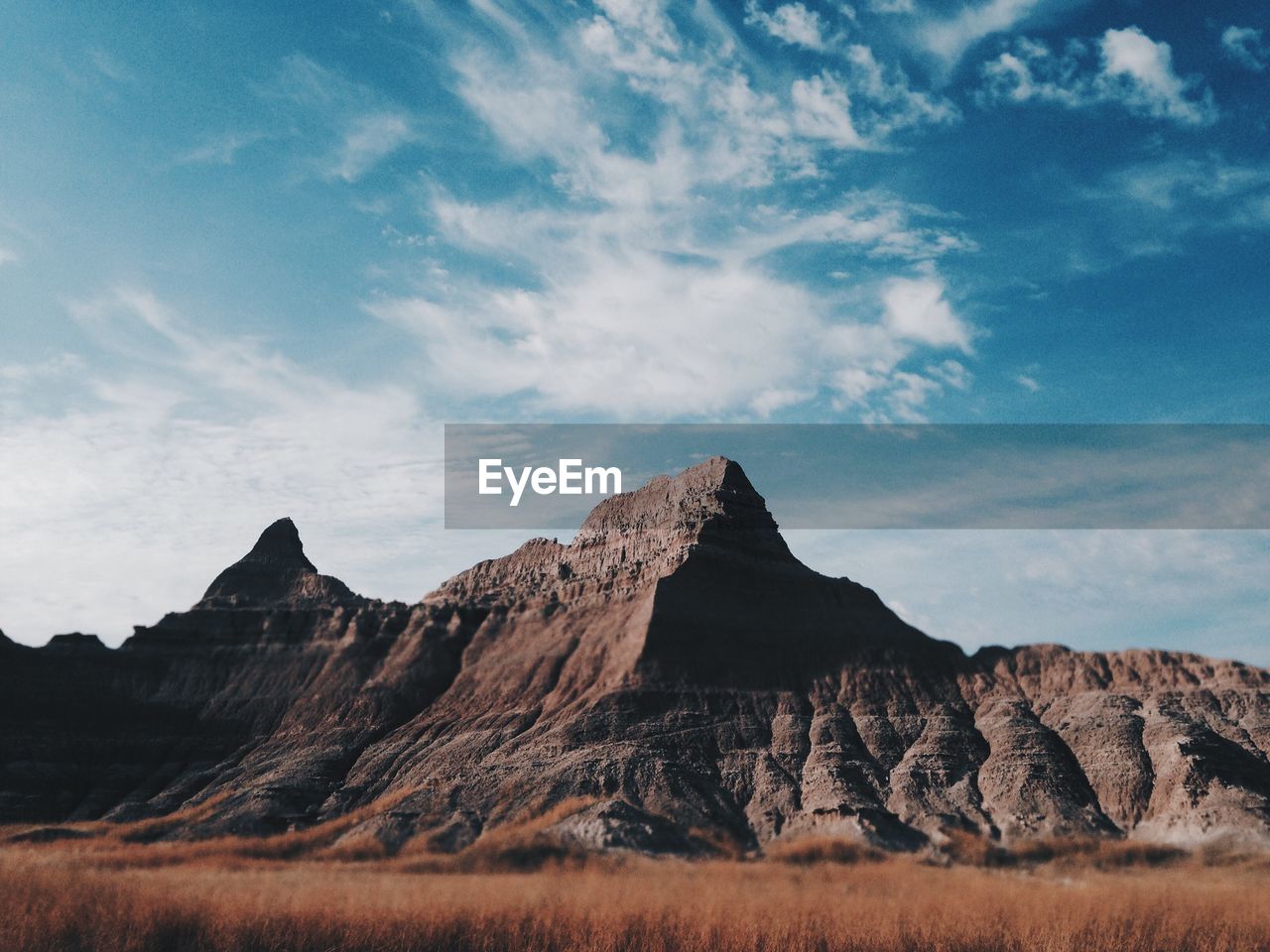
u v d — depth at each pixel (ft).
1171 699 464.24
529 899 212.84
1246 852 353.72
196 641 637.30
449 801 417.49
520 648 585.22
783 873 307.99
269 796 464.65
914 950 192.85
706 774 440.04
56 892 201.98
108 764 549.13
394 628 632.38
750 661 516.32
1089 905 211.82
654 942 190.39
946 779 433.48
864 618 553.64
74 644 612.29
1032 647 526.98
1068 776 425.69
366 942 189.88
